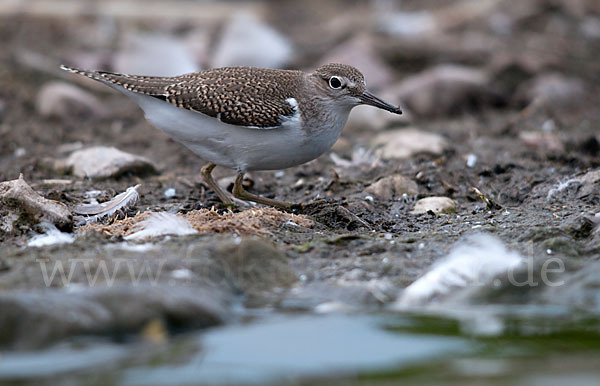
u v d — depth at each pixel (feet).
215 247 30.14
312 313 27.07
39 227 33.19
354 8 88.89
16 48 68.85
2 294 24.77
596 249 31.32
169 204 39.75
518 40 73.82
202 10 82.28
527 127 55.83
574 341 24.52
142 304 24.77
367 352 23.45
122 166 44.62
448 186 41.81
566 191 39.99
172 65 61.21
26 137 52.47
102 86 63.98
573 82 63.72
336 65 38.50
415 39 72.79
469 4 83.05
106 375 21.84
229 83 37.09
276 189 43.80
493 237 32.96
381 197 41.01
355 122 56.29
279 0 90.94
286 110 36.65
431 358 23.27
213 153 37.96
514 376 21.68
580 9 78.18
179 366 22.49
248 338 24.56
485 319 26.37
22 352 23.18
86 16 78.43
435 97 60.70
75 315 24.02
